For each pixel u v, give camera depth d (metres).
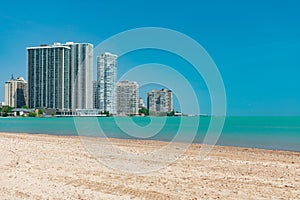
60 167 11.35
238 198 7.70
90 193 8.01
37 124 49.12
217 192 8.21
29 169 10.95
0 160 12.72
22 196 7.67
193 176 10.07
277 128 40.72
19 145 18.23
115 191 8.22
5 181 9.16
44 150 15.93
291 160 13.75
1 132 31.47
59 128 38.78
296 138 25.86
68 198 7.56
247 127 43.47
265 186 8.86
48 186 8.64
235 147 19.23
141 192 8.14
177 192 8.17
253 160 13.50
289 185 8.99
